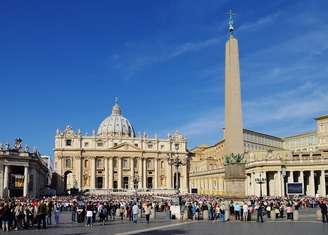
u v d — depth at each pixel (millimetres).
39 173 104375
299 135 130375
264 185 88375
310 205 59219
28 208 30734
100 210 34875
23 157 83812
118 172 147375
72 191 125562
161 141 152375
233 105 36406
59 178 142250
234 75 36344
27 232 26453
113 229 28469
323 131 111562
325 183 89688
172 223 33219
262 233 23750
